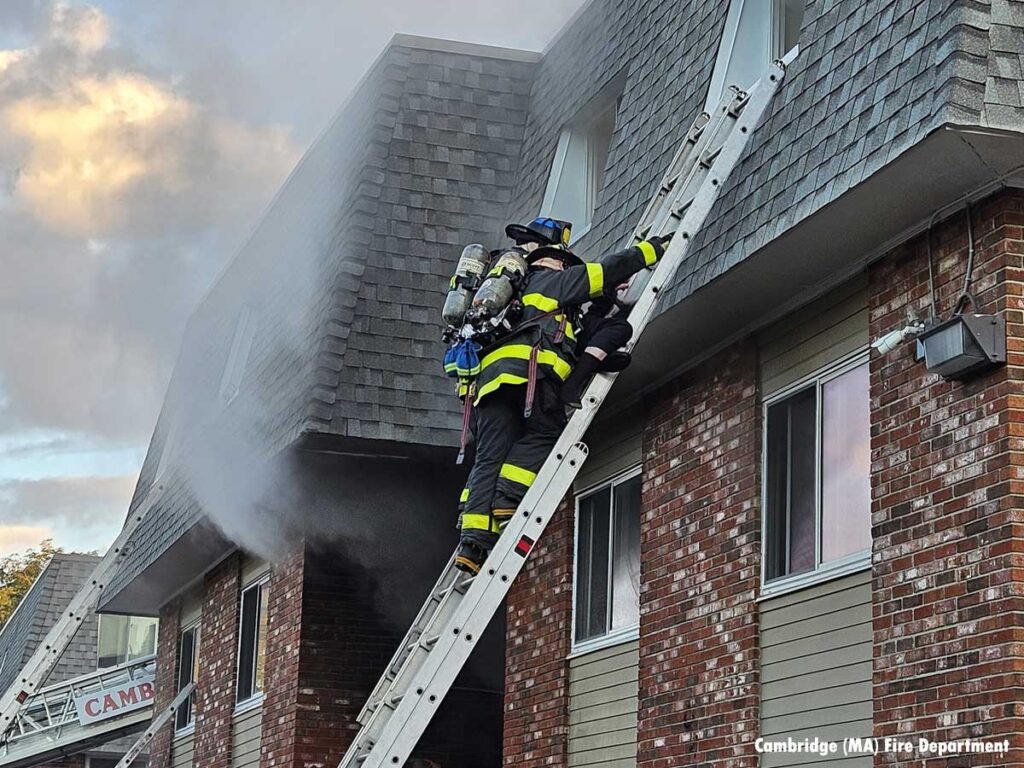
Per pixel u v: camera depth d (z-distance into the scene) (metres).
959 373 7.28
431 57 14.41
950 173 7.27
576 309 8.15
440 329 12.84
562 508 11.99
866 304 8.56
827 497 8.76
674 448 10.42
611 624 11.20
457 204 13.56
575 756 11.33
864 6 8.37
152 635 30.03
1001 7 7.23
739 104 9.10
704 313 9.44
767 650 9.05
